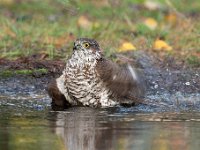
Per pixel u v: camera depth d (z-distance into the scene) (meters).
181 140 10.16
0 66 15.25
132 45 16.69
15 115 12.10
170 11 20.05
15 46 16.44
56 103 13.10
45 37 17.03
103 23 18.67
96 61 12.92
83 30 17.61
